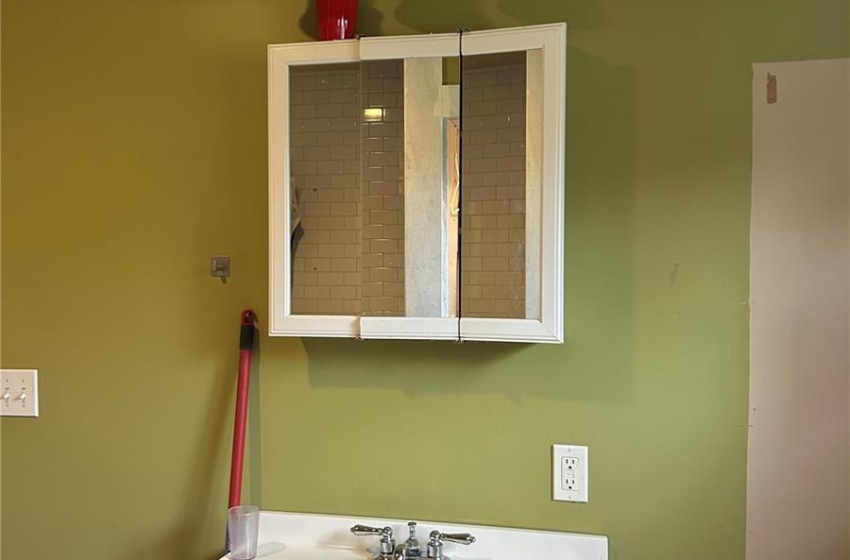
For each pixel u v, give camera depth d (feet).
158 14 4.39
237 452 4.12
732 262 3.79
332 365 4.25
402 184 3.94
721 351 3.81
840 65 3.67
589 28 3.92
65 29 4.48
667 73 3.84
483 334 3.75
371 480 4.22
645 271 3.88
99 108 4.46
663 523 3.88
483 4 4.05
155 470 4.45
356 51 3.90
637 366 3.90
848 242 3.67
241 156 4.31
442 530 4.07
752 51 3.76
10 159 4.56
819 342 3.71
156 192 4.41
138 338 4.45
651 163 3.86
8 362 4.57
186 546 4.42
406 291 3.92
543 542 3.95
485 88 3.80
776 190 3.74
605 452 3.94
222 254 4.34
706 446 3.83
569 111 3.94
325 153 4.03
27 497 4.58
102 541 4.52
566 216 3.95
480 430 4.09
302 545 4.22
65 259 4.51
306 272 4.04
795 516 3.75
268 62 3.98
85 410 4.51
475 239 3.83
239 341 4.32
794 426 3.74
